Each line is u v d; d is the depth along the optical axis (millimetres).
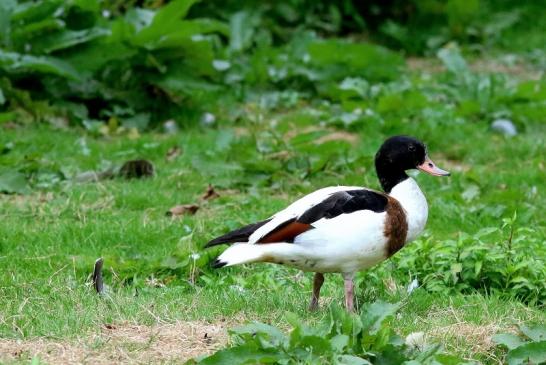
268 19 20297
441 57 17859
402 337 7742
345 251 8203
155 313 8320
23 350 7531
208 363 7012
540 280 9320
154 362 7324
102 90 15570
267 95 16797
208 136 14953
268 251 8195
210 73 16000
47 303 8703
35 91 15461
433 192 13031
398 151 8906
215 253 9984
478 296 9094
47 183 12578
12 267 9938
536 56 20766
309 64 17703
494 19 22141
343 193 8367
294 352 7062
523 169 14125
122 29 15133
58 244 10609
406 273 9750
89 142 14539
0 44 15047
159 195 12281
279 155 13656
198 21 16281
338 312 7406
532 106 16594
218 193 12711
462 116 16469
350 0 21375
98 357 7422
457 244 9648
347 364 6824
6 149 13656
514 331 8094
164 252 10445
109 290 9188
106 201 12016
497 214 12094
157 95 15938
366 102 16391
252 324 7324
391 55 17938
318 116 16016
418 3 21594
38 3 15000
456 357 7133
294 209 8320
